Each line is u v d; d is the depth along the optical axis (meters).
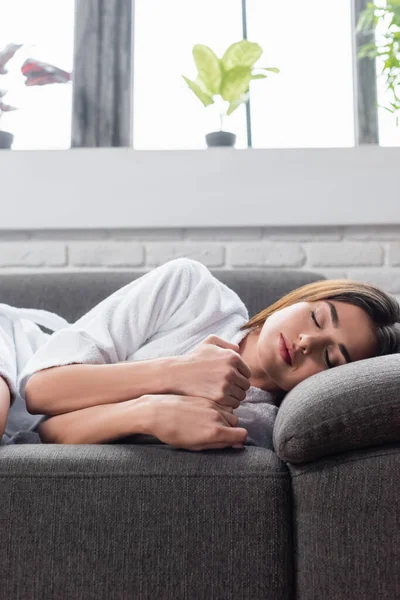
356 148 1.81
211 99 1.89
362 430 0.77
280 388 1.13
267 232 1.83
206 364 0.92
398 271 1.81
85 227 1.79
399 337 1.09
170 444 0.85
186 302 1.13
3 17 2.05
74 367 0.97
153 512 0.76
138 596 0.75
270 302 1.41
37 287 1.43
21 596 0.75
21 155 1.81
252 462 0.80
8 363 1.00
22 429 1.07
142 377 0.93
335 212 1.79
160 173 1.80
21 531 0.76
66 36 2.05
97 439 0.90
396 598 0.73
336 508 0.76
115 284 1.44
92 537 0.76
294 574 0.77
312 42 2.05
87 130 2.00
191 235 1.83
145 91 2.04
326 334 1.04
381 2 2.03
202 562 0.75
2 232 1.83
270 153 1.81
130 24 2.04
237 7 2.05
